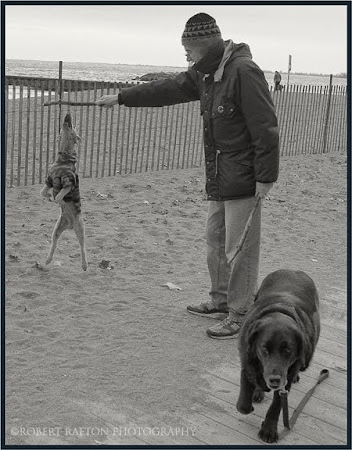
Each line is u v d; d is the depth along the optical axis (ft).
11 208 31.91
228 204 19.62
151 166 44.88
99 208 33.76
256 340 13.99
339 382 17.62
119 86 40.86
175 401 15.98
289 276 16.89
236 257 19.62
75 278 23.68
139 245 28.25
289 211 36.99
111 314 20.93
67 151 22.75
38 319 19.99
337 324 21.79
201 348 19.03
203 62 18.70
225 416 15.49
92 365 17.42
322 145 62.23
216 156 19.48
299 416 15.74
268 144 18.35
